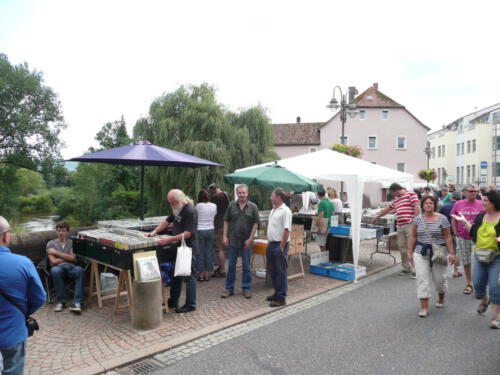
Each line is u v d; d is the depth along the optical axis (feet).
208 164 24.70
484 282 17.97
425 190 47.65
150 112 66.54
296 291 22.41
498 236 16.25
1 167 91.50
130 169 114.62
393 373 12.85
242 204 20.93
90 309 18.71
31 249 21.31
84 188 111.55
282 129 147.74
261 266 28.58
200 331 16.11
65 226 19.54
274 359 13.85
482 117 181.37
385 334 16.16
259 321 17.70
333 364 13.48
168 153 23.73
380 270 28.12
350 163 29.32
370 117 139.54
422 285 18.17
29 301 9.36
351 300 21.03
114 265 17.17
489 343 15.23
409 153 138.92
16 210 97.25
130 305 17.99
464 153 188.65
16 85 89.20
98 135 162.20
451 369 13.10
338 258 30.04
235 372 12.89
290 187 23.82
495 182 168.96
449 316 18.40
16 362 9.09
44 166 93.50
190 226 18.20
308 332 16.38
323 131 139.54
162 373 12.83
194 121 61.77
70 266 18.99
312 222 30.19
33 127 90.02
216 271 25.72
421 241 18.44
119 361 13.34
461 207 22.00
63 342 14.93
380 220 31.37
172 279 19.06
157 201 62.34
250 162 65.00
